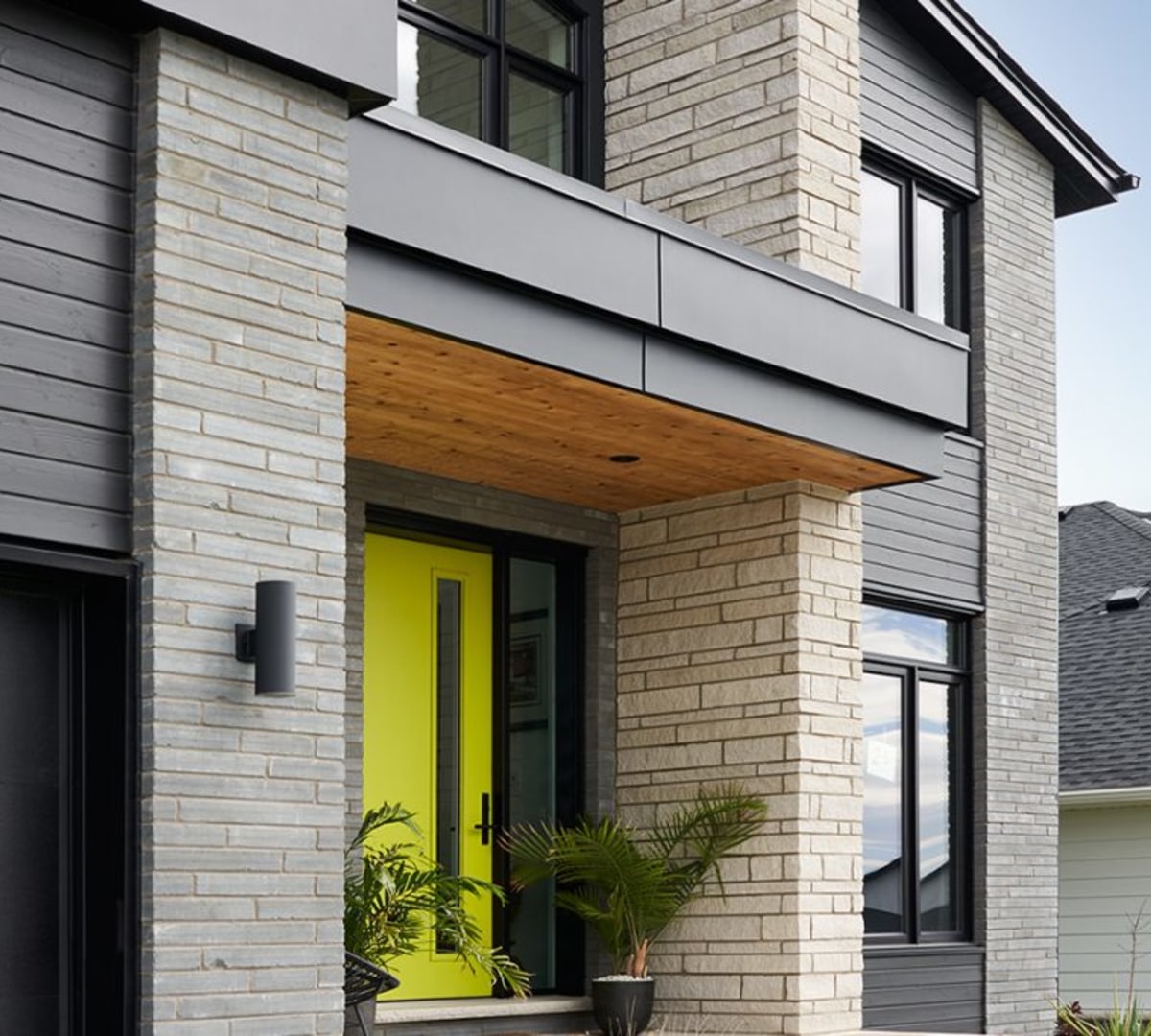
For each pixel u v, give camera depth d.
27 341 5.47
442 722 9.49
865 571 10.84
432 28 9.67
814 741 9.34
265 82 6.10
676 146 10.08
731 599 9.63
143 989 5.46
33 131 5.55
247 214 5.99
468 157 7.04
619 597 10.12
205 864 5.64
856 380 8.78
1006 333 12.25
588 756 9.94
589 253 7.50
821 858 9.28
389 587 9.34
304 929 5.90
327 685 6.06
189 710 5.64
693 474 9.34
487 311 7.18
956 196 12.16
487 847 9.59
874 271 11.49
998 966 11.46
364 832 8.00
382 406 8.08
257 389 5.96
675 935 9.56
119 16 5.74
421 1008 8.71
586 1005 9.58
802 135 9.59
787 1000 9.09
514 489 9.63
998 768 11.69
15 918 5.51
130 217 5.79
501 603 9.79
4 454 5.38
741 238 9.72
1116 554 17.92
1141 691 15.43
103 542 5.60
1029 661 12.08
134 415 5.70
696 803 9.58
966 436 11.80
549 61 10.36
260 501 5.93
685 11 10.15
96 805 5.61
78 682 5.70
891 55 11.63
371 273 6.75
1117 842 14.92
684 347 8.02
